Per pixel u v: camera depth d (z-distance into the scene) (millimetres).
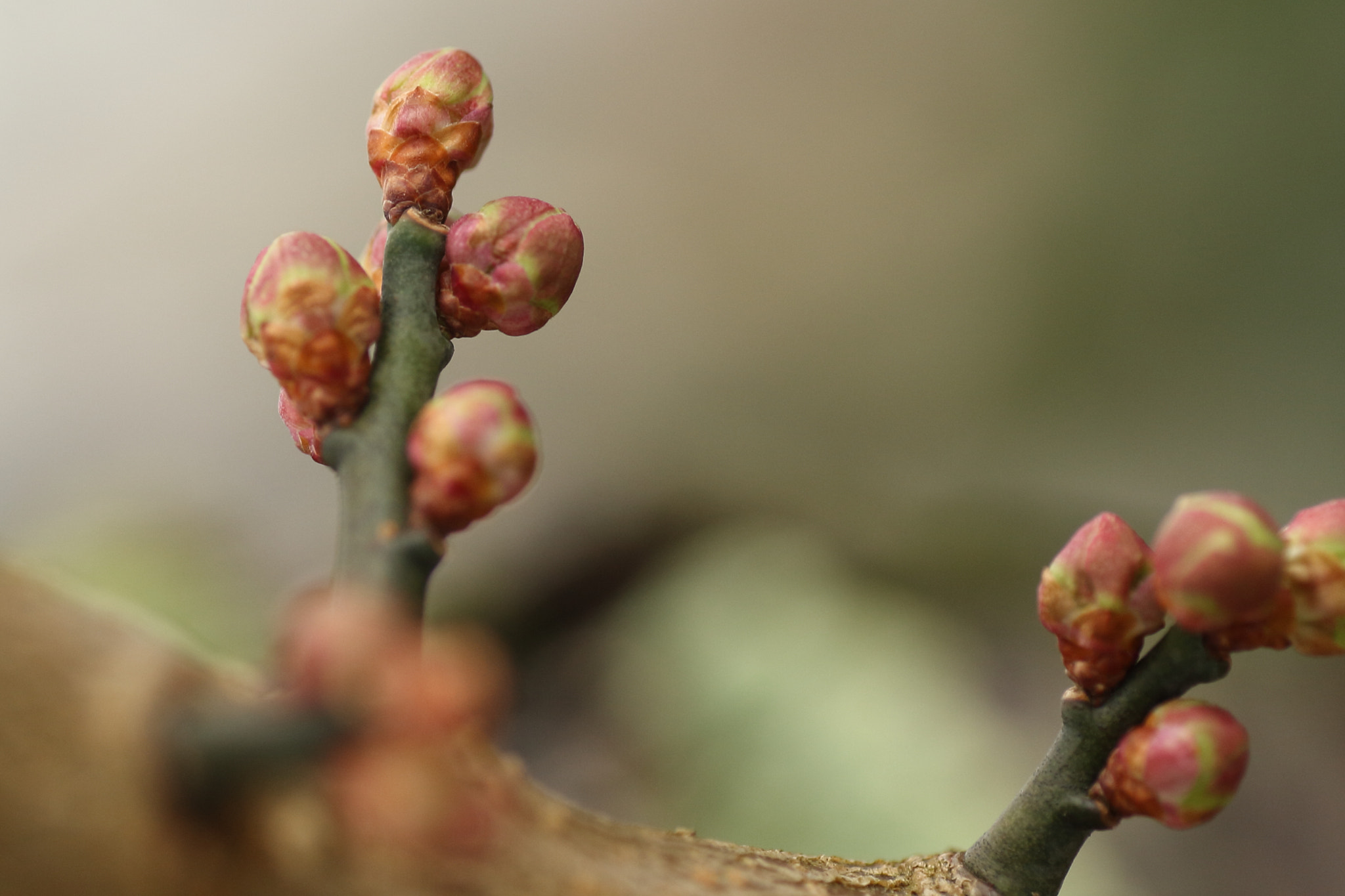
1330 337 657
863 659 460
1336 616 155
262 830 138
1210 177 673
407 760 138
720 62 692
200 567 490
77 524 535
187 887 137
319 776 138
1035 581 617
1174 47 682
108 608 142
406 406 156
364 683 136
